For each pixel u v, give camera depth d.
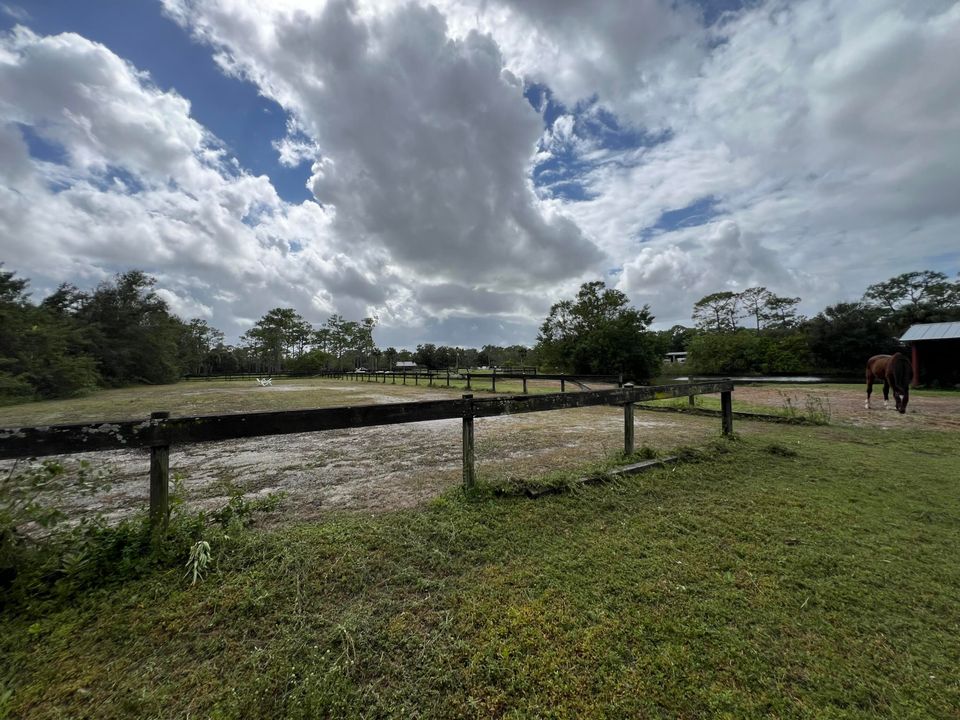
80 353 23.95
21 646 1.62
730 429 5.54
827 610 1.90
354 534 2.56
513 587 2.07
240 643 1.67
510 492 3.28
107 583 2.01
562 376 12.43
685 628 1.75
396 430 7.08
